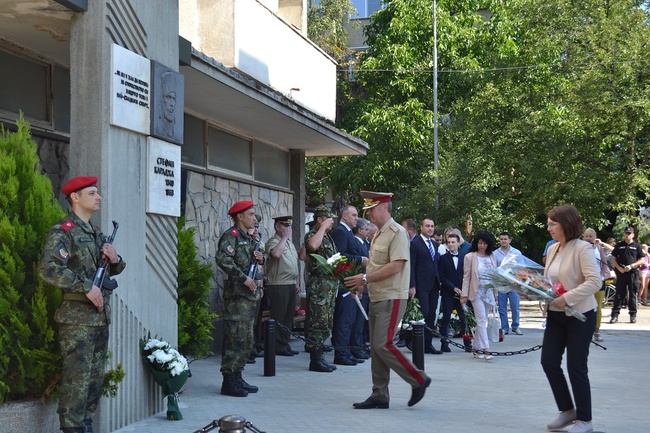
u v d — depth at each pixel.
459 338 16.78
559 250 8.02
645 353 14.59
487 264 13.58
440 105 33.19
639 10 28.02
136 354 8.16
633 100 26.56
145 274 8.38
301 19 18.94
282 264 13.39
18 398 7.13
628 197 27.72
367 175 32.12
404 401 9.60
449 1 33.81
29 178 7.31
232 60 13.34
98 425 7.44
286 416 8.58
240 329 9.73
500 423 8.33
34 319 6.98
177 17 9.21
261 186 16.70
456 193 28.06
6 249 6.93
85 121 7.62
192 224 13.53
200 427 7.91
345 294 12.63
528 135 28.41
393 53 32.69
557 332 7.97
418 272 14.14
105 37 7.66
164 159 8.72
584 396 7.74
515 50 31.58
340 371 12.04
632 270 21.02
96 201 6.90
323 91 17.92
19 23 8.34
